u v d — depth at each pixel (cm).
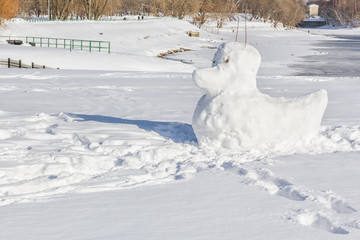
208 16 13212
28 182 665
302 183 697
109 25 8069
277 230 517
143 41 7656
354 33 16512
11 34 5788
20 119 1193
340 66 4934
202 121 896
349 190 665
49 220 537
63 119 1217
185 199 618
